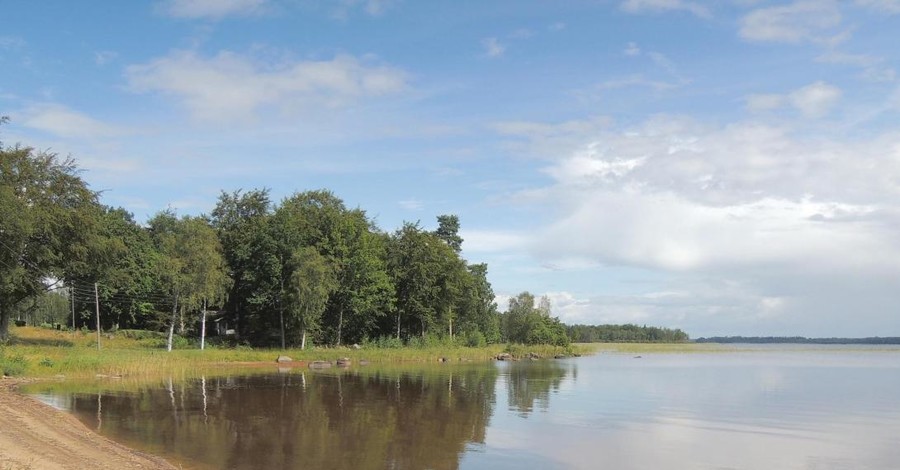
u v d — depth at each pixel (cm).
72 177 6600
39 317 10112
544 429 2923
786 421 3325
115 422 2752
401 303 9638
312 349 7812
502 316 14038
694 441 2714
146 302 9081
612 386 5138
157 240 10312
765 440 2769
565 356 11425
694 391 4844
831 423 3278
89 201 6675
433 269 9712
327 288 7956
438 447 2448
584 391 4678
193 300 7125
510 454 2362
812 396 4603
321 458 2194
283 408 3350
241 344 8294
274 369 6084
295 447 2361
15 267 5859
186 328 8756
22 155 6212
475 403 3778
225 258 8600
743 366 8712
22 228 5603
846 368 8462
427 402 3759
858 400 4362
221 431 2627
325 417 3086
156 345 7562
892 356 14300
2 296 6162
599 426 3045
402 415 3216
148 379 4759
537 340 12556
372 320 9238
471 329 11494
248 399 3688
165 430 2606
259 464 2073
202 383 4562
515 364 8094
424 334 9806
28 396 3425
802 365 9281
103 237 6812
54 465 1745
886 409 3862
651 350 16650
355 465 2108
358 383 4825
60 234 6294
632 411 3594
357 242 8888
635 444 2614
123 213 10375
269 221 8575
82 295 8519
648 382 5600
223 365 6303
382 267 9375
